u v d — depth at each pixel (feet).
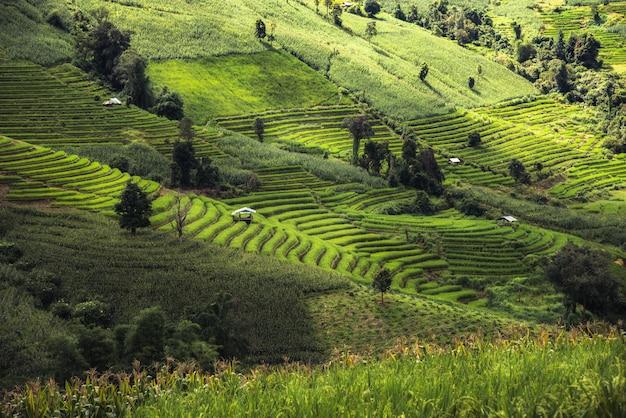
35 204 304.09
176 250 266.36
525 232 394.11
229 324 184.14
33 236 258.16
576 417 31.96
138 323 147.02
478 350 50.67
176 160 395.14
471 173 556.92
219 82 632.79
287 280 246.27
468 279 317.22
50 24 607.78
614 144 636.48
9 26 563.89
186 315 197.67
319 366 53.72
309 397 37.76
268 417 37.09
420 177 484.33
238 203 386.11
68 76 538.47
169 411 39.68
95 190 336.08
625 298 290.35
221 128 549.54
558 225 438.40
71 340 131.13
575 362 41.37
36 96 489.26
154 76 609.01
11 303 196.03
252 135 560.20
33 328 181.37
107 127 468.34
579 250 283.18
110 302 209.77
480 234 378.32
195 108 579.48
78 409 45.98
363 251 337.93
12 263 228.84
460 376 40.42
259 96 631.97
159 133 477.36
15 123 439.63
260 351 189.47
